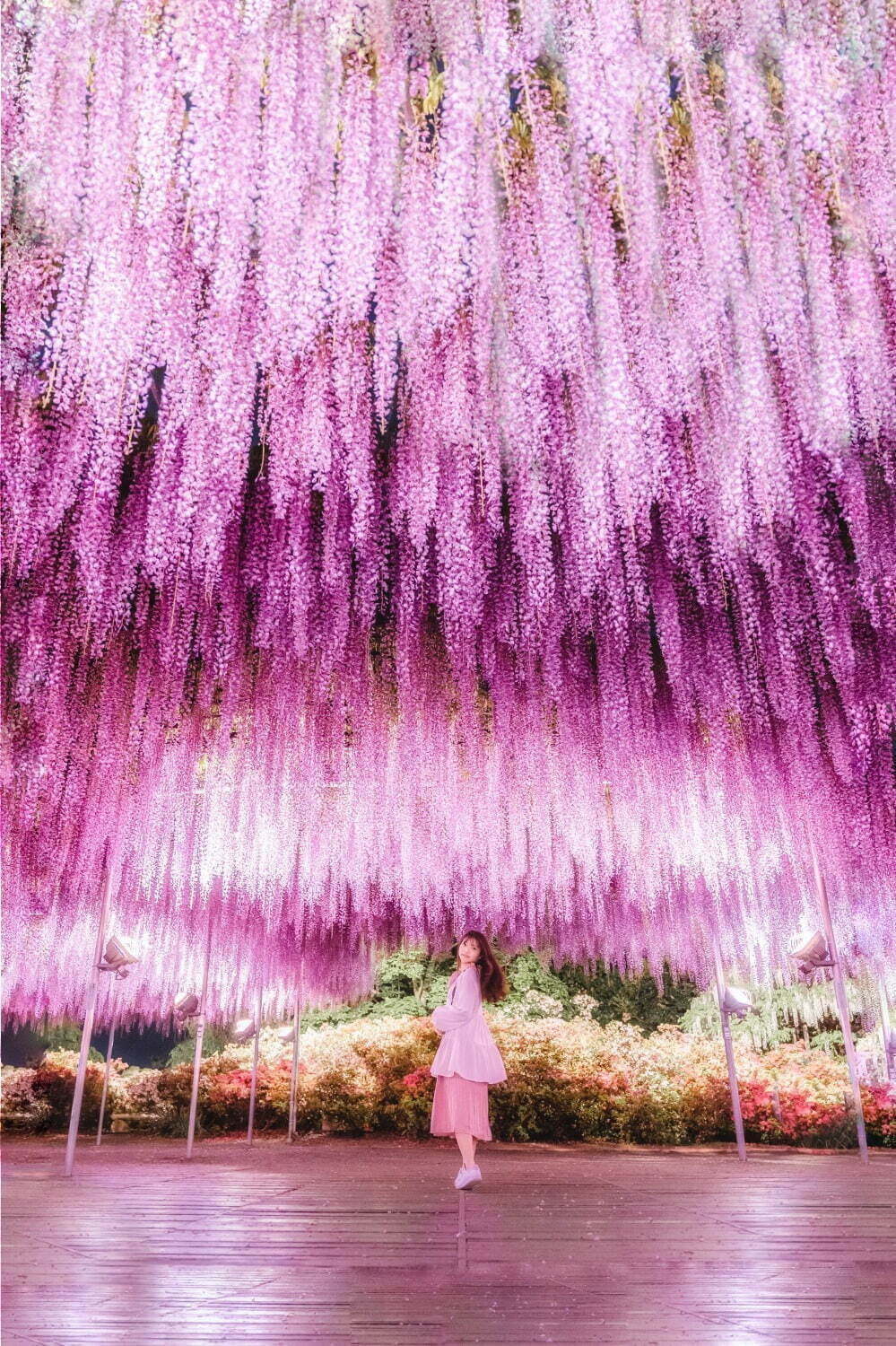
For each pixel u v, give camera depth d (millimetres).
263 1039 11289
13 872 7473
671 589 5191
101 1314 2072
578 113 2789
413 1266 2580
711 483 3861
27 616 4863
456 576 4613
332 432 3842
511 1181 4871
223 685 5957
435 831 7910
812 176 3098
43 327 3061
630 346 3346
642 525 4750
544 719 6180
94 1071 11039
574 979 12641
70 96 2777
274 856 8188
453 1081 4191
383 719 6242
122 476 4547
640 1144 8445
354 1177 5125
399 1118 9305
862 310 3213
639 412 3568
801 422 3564
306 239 2928
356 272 2959
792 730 6363
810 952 6398
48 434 3752
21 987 10922
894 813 6613
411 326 3184
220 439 3561
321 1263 2635
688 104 2988
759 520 4176
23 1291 2291
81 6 2777
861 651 5188
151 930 9766
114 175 2836
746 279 3191
